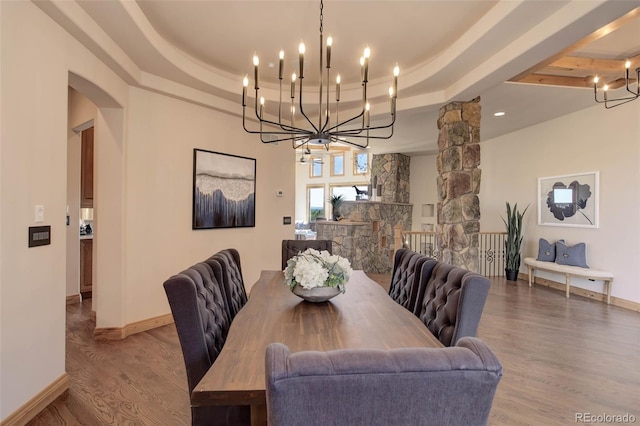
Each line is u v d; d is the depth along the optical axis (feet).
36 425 6.75
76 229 15.61
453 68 11.10
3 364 6.28
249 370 3.92
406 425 2.41
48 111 7.41
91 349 10.39
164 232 12.60
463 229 13.04
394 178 29.73
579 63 11.89
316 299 6.70
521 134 21.26
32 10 6.95
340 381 2.29
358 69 12.71
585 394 7.93
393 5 8.70
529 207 20.68
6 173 6.35
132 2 8.27
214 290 6.08
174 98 12.84
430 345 4.71
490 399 2.42
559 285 18.48
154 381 8.46
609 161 15.78
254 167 16.16
